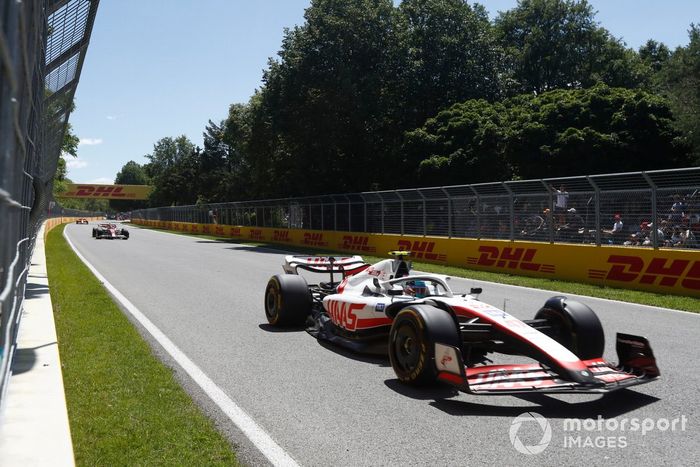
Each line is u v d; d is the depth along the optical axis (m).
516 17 52.66
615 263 13.87
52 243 31.33
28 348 6.70
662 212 13.02
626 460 3.88
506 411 4.89
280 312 8.33
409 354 5.57
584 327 5.77
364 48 33.53
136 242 36.12
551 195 15.98
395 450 4.08
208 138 83.44
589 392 4.77
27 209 6.64
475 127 30.05
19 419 4.30
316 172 35.50
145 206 142.75
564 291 13.09
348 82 31.44
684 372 6.06
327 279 15.10
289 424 4.62
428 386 5.57
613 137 26.67
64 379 5.61
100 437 4.17
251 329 8.56
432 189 20.62
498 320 5.50
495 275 16.45
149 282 14.48
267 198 43.91
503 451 4.05
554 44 50.31
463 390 4.77
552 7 50.94
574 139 26.88
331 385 5.70
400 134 34.56
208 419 4.68
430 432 4.42
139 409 4.78
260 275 16.19
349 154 35.53
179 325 8.85
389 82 34.53
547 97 31.11
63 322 8.51
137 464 3.71
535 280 15.10
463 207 19.36
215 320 9.29
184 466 3.70
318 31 32.84
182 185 95.44
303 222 32.75
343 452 4.05
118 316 9.24
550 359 4.93
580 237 15.12
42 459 3.60
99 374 5.80
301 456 3.99
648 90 44.00
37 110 6.71
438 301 5.95
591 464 3.82
